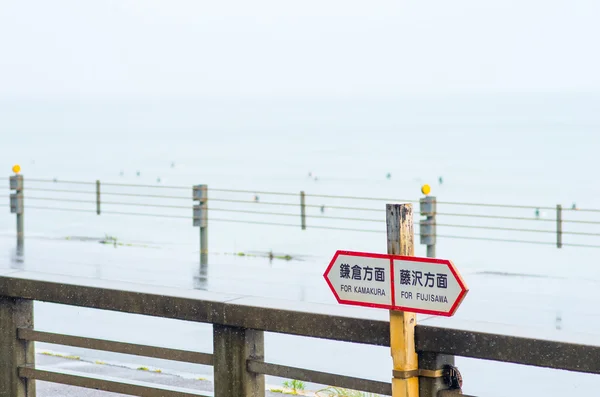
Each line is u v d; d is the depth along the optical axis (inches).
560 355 241.6
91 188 4291.3
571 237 2444.6
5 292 361.1
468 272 1134.4
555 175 5054.1
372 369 668.1
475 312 837.2
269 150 7790.4
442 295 256.1
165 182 4877.0
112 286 341.7
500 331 255.4
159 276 1033.5
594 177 4864.7
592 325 766.5
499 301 895.7
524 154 6638.8
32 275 364.8
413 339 269.3
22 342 367.2
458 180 4889.3
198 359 324.8
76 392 450.3
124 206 3282.5
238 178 5187.0
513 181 4788.4
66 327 826.8
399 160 6392.7
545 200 3905.0
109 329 817.5
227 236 2117.4
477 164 5905.5
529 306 864.3
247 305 306.8
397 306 266.7
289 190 4424.2
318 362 698.2
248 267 1114.1
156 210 3070.9
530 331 254.8
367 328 281.9
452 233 2497.5
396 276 266.7
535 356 246.5
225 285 972.6
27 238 1408.7
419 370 270.8
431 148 7539.4
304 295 904.9
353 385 289.4
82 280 352.5
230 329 315.6
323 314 291.0
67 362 591.2
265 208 3361.2
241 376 314.3
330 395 457.4
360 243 1955.0
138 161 6673.2
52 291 349.1
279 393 499.8
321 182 4889.3
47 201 3435.0
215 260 1181.7
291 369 303.3
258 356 318.0
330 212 3154.5
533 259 1642.5
